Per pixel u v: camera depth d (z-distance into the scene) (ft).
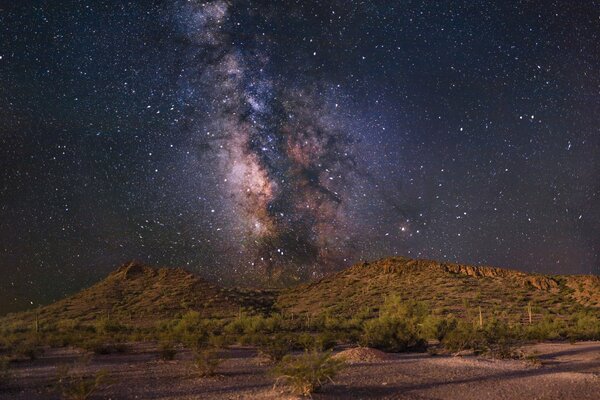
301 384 36.19
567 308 195.93
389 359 57.57
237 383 42.57
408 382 41.06
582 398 34.14
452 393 36.73
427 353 67.97
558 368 49.16
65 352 79.10
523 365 51.83
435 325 92.99
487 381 41.50
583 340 95.61
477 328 97.45
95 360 65.36
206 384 42.52
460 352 65.67
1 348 81.05
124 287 249.34
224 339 86.53
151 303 223.51
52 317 204.33
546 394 35.70
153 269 276.00
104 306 221.46
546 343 84.94
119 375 48.80
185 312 211.61
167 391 39.50
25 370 56.39
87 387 38.19
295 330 134.51
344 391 37.32
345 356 57.98
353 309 213.66
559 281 236.43
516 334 86.22
